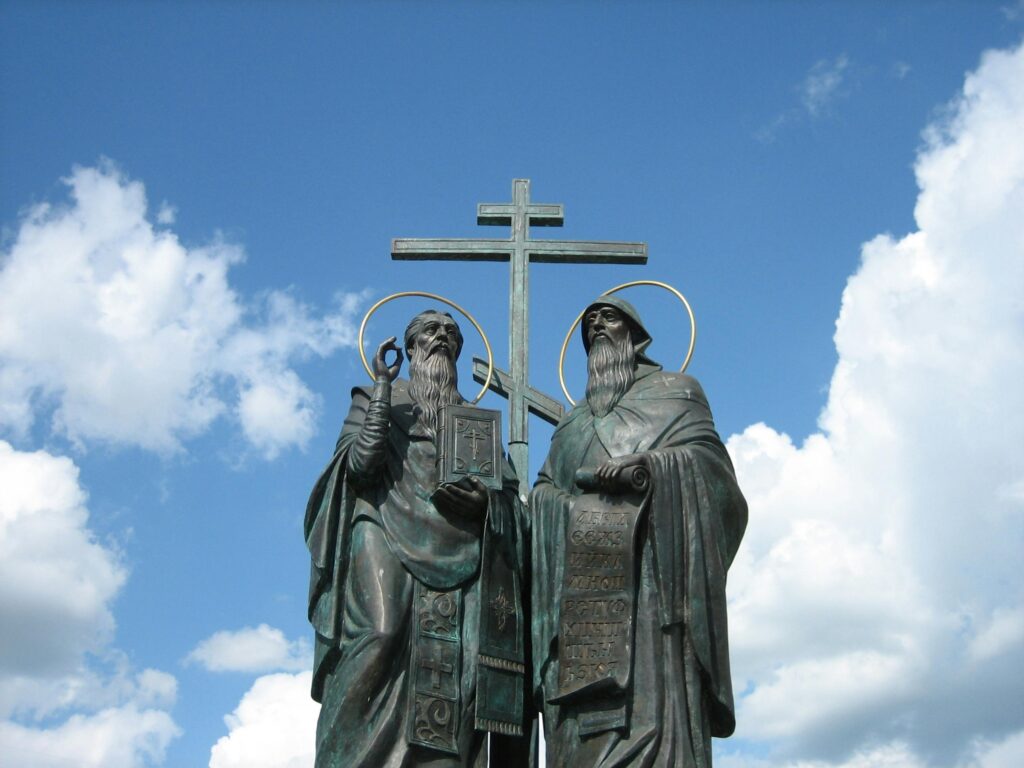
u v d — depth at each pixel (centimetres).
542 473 1752
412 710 1605
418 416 1752
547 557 1688
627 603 1622
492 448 1719
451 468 1692
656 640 1616
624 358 1780
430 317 1825
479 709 1623
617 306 1798
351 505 1703
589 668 1609
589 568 1644
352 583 1669
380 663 1619
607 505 1669
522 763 1666
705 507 1669
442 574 1666
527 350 1925
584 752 1592
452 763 1606
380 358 1745
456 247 1959
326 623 1664
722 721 1628
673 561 1639
